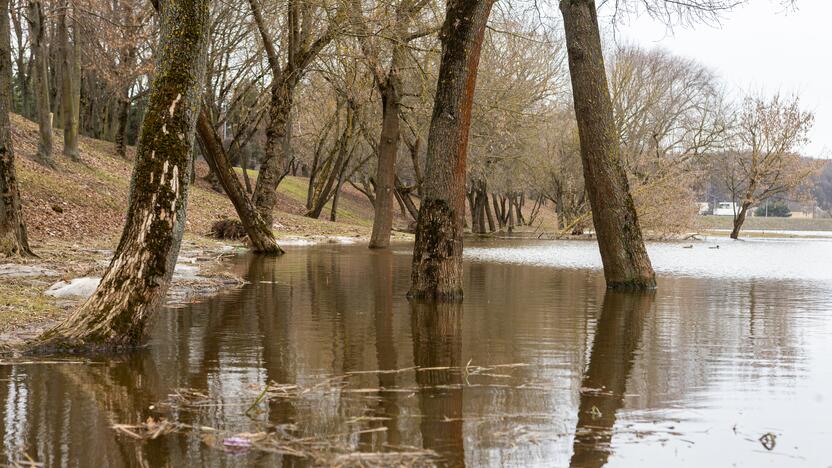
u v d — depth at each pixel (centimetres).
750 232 6209
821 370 573
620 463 353
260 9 1978
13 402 461
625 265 1236
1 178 1334
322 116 4438
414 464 348
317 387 506
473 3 998
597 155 1228
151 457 356
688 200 3894
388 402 465
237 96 3834
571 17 1221
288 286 1219
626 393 493
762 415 440
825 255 2528
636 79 4734
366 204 6538
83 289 936
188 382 518
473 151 3609
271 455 360
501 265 1864
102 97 4988
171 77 658
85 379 525
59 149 3253
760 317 898
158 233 658
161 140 655
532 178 5025
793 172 4591
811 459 360
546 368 577
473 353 641
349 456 358
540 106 3550
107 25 3045
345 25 1873
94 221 2323
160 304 670
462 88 1023
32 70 4772
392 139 2567
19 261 1297
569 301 1059
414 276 1065
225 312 894
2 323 723
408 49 2191
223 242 2467
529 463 351
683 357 629
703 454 366
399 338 718
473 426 412
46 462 349
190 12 659
